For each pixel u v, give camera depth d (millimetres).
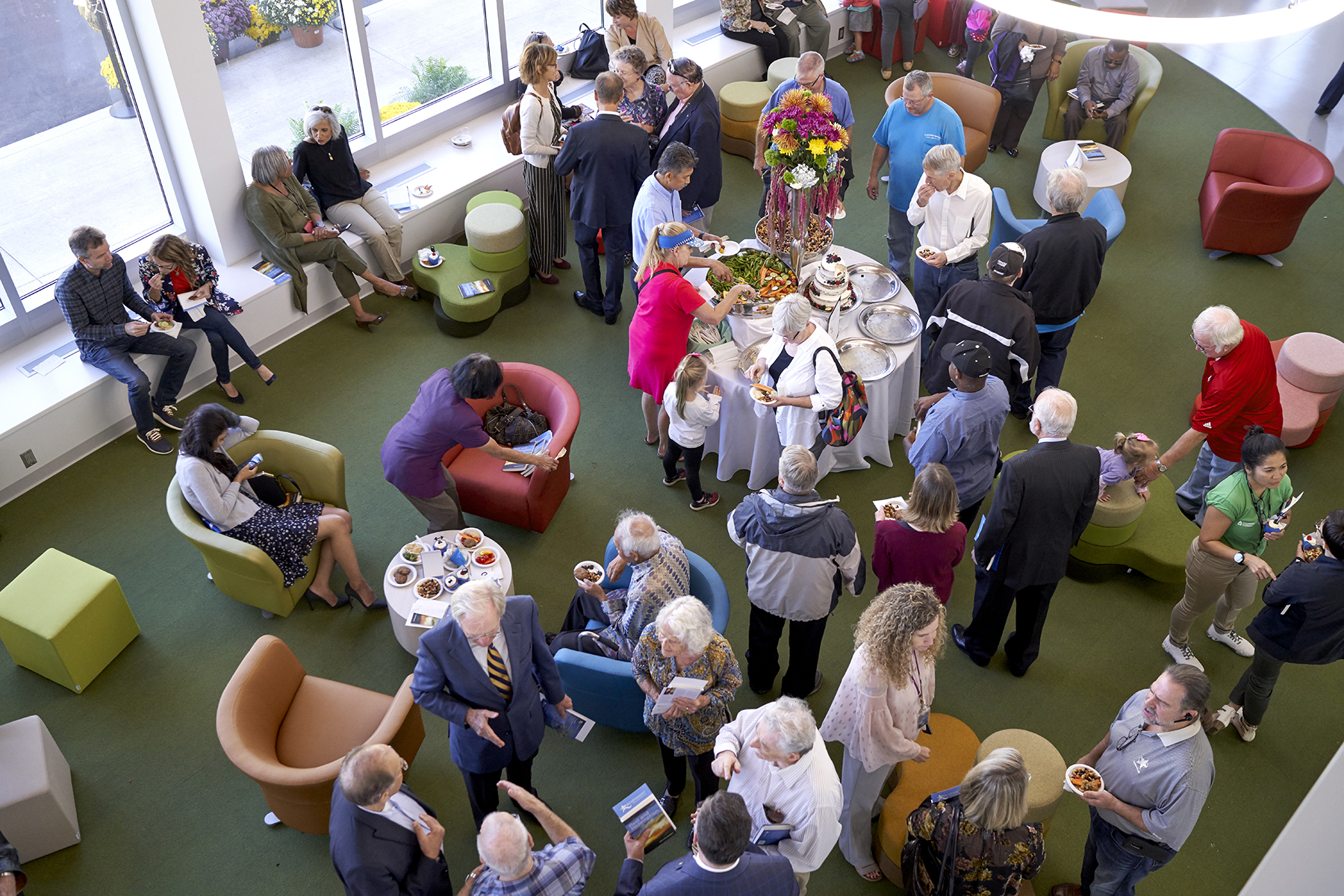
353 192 6504
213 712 4477
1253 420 4812
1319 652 3867
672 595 3842
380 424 5934
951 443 4344
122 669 4645
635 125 6043
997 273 4809
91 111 5539
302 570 4719
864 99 8961
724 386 5211
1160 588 5133
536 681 3596
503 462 5191
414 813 2998
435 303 6562
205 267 5695
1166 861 3301
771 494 3756
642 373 5340
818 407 4652
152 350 5504
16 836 3830
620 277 6492
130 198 5953
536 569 5148
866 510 5484
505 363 5379
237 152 6113
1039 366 5758
